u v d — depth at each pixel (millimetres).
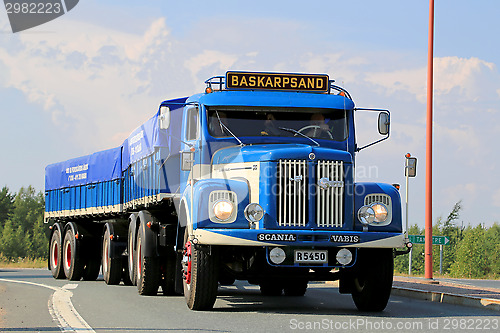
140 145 18250
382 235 13000
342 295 18516
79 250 24078
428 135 23297
